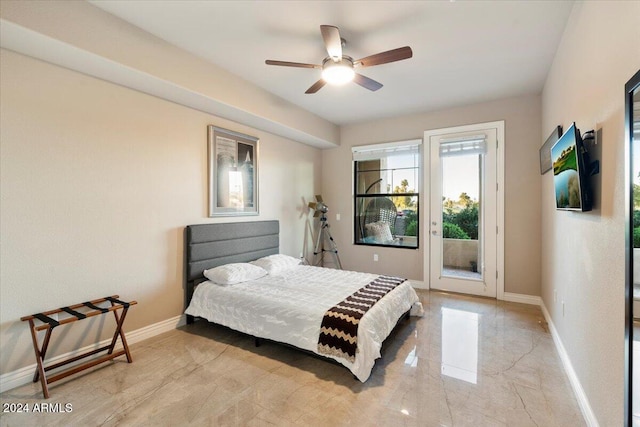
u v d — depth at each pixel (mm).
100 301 2453
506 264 3965
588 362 1768
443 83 3414
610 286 1451
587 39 1818
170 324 3072
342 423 1737
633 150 1181
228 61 2932
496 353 2547
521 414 1807
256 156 4074
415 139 4555
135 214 2773
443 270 4434
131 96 2725
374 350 2172
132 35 2322
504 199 3949
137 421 1757
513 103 3863
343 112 4477
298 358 2496
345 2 2064
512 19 2242
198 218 3346
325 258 5430
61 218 2287
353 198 5180
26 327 2115
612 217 1430
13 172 2055
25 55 2102
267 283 3191
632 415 1179
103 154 2535
